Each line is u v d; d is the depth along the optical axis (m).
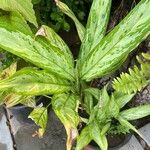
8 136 0.73
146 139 0.69
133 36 0.47
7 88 0.47
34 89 0.49
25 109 0.68
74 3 0.74
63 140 0.72
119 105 0.56
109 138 0.61
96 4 0.52
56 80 0.51
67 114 0.50
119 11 0.68
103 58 0.50
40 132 0.53
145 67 0.52
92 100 0.56
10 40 0.47
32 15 0.48
